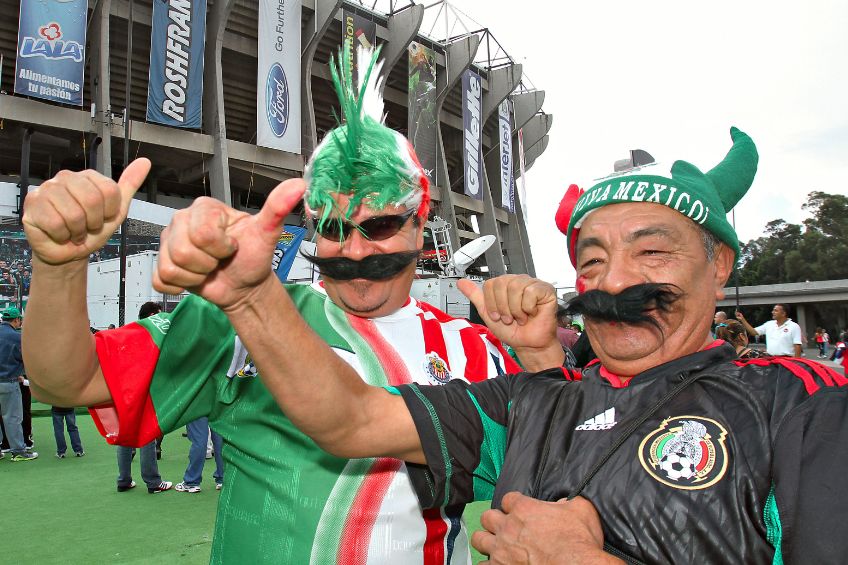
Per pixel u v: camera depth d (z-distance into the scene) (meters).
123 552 3.93
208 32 22.03
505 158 33.44
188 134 21.03
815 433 0.82
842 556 0.72
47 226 0.89
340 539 1.42
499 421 1.23
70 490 5.43
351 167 1.44
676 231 1.05
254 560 1.45
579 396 1.11
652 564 0.86
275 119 22.42
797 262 49.44
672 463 0.90
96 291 13.27
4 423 6.62
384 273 1.54
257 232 0.81
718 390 0.95
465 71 29.34
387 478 1.46
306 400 0.96
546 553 0.85
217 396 1.55
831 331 43.25
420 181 1.60
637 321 1.02
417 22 25.11
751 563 0.82
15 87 16.16
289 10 22.73
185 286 0.81
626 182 1.09
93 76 19.42
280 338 0.90
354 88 1.54
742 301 42.44
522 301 1.40
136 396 1.40
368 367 1.56
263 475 1.48
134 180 0.97
